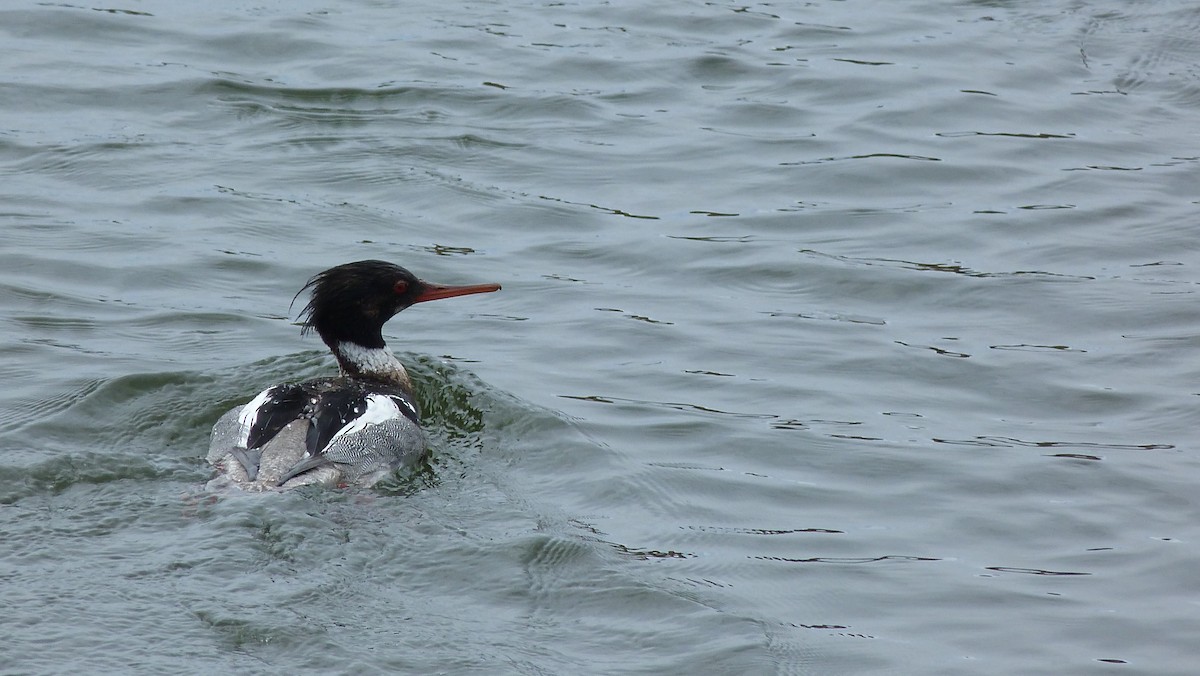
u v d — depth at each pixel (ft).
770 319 59.00
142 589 36.19
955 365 55.31
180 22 87.86
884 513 44.70
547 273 62.59
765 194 70.49
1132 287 61.57
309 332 56.03
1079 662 36.76
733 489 45.73
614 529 42.32
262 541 38.91
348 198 68.39
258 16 89.30
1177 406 51.80
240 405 48.57
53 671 32.71
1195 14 92.94
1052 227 67.15
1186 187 71.05
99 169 69.82
